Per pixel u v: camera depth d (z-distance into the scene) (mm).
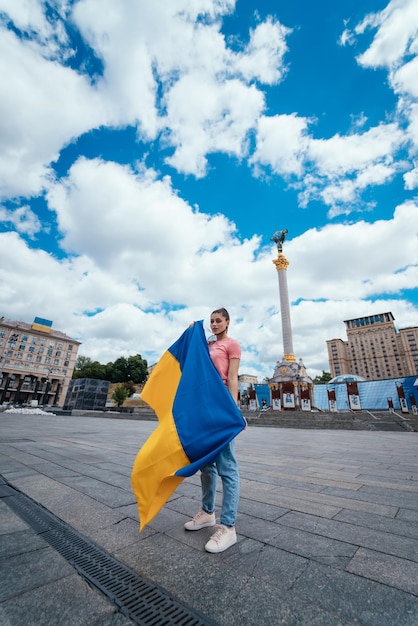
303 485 4137
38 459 5613
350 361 116688
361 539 2432
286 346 36375
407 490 3906
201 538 2418
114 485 3938
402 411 26625
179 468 2322
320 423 19719
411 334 108000
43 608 1552
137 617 1512
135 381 68375
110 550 2203
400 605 1589
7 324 70188
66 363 78125
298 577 1865
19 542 2285
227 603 1616
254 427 20641
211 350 2875
